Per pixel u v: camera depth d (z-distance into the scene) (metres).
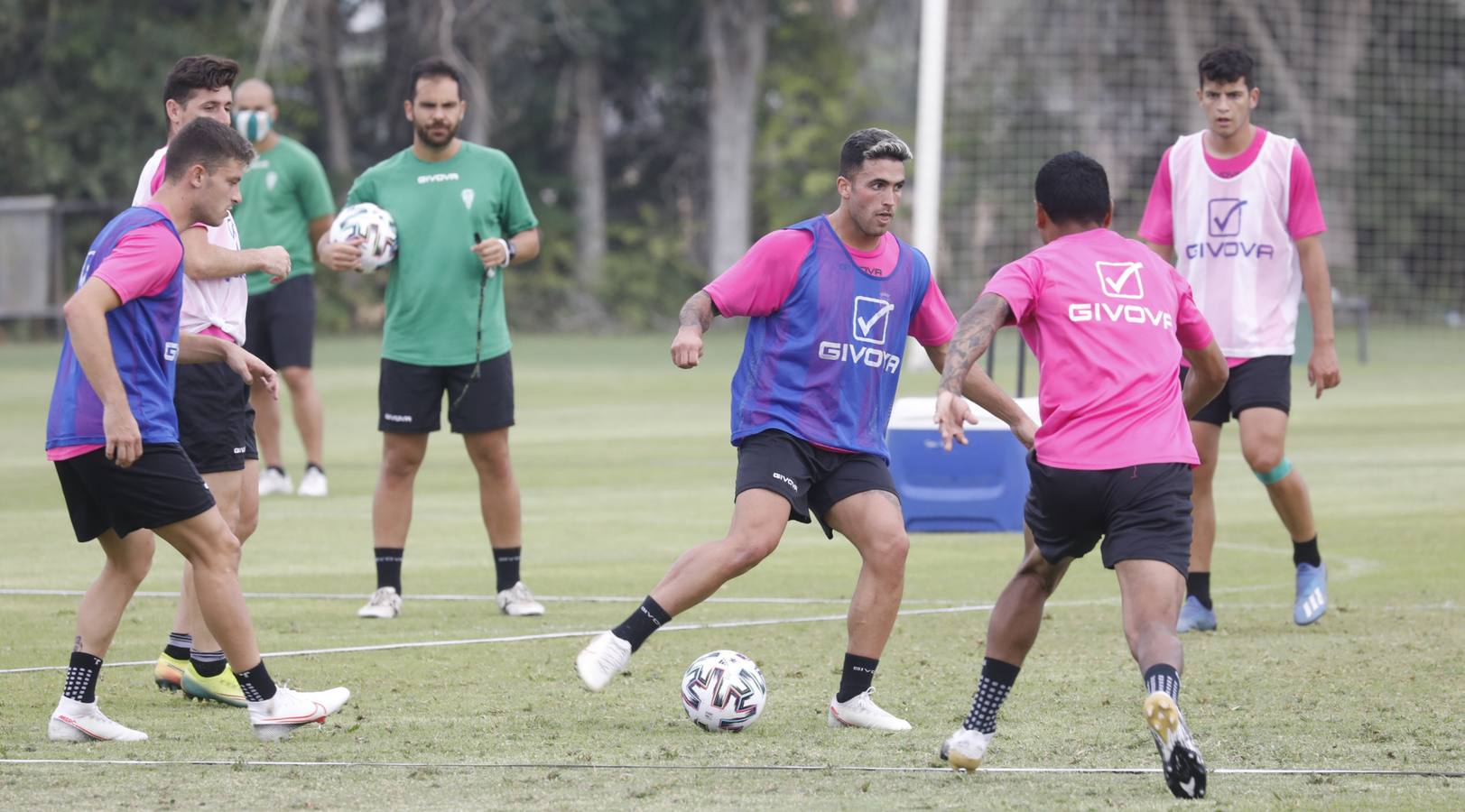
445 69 29.03
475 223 28.77
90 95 141.50
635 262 157.50
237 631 19.16
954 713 20.97
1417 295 138.62
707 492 46.06
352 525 39.16
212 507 19.17
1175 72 136.50
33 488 46.00
